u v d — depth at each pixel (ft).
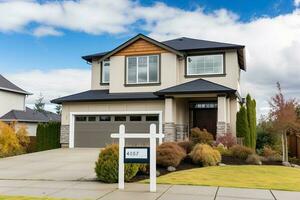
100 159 36.50
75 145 76.02
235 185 33.71
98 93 79.00
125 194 29.91
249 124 66.23
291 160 61.57
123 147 33.01
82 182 36.06
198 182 35.01
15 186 33.96
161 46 74.38
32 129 115.34
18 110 116.37
